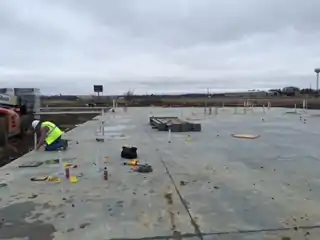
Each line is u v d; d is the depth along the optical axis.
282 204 4.59
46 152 8.57
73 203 4.65
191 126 13.31
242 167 6.81
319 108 31.06
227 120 18.59
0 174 6.27
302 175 6.15
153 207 4.48
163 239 3.54
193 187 5.40
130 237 3.58
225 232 3.69
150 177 6.02
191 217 4.12
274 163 7.18
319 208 4.43
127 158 7.68
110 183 5.63
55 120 21.81
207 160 7.51
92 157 7.84
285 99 55.72
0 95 12.95
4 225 3.92
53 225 3.92
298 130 13.52
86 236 3.61
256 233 3.67
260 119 19.19
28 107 16.77
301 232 3.68
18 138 12.91
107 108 37.47
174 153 8.38
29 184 5.59
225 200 4.77
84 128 14.78
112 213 4.27
